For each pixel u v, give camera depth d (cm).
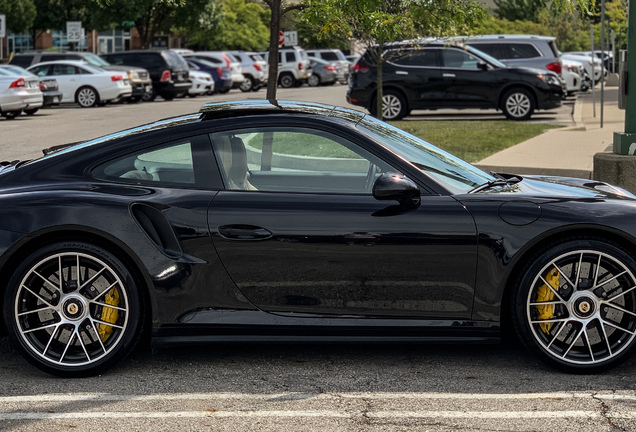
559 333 487
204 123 502
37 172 499
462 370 496
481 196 486
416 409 437
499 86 2206
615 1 3994
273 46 1220
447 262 477
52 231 477
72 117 2434
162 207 482
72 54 3161
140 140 502
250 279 484
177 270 480
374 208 480
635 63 918
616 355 483
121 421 423
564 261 481
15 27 5003
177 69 3353
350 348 538
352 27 1623
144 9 4394
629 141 923
